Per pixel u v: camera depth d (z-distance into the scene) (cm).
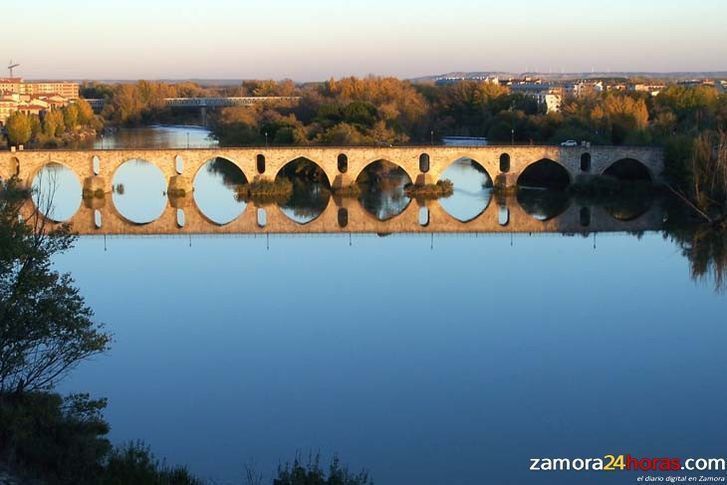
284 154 15425
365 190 16175
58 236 4666
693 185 13150
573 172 15600
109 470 3881
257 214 13688
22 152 14512
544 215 13588
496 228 12475
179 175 15212
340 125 17525
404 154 15538
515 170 15588
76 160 14725
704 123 16788
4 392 4428
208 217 13425
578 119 18188
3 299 4219
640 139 16138
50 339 4453
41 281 4275
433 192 15350
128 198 15125
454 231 12175
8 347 4384
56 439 4109
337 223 12950
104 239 11631
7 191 5166
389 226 12706
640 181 16000
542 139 19012
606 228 12406
